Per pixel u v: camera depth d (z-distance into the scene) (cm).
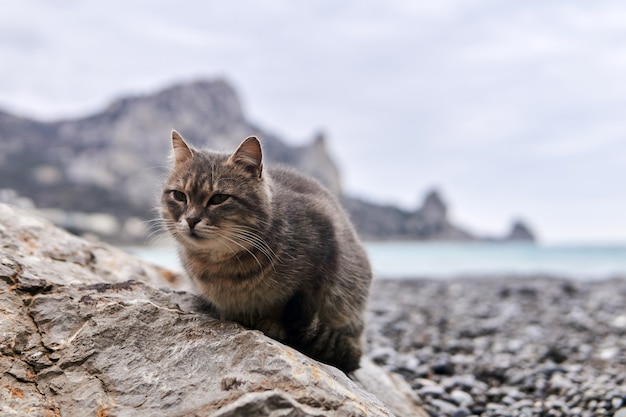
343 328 62
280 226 54
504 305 162
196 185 54
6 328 47
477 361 89
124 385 43
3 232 61
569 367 83
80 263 65
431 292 205
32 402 42
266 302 55
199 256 54
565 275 317
